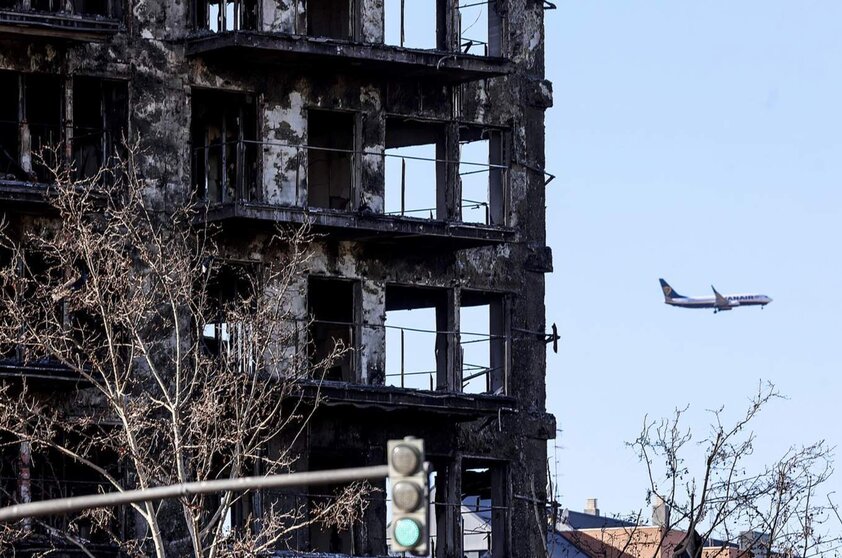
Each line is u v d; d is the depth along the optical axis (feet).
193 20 342.23
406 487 147.54
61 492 308.19
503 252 367.86
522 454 366.84
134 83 336.29
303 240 320.70
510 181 369.91
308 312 347.15
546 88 377.71
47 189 299.38
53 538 305.73
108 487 320.09
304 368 312.50
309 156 365.61
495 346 369.50
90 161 340.18
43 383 311.88
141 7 338.13
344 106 351.25
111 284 276.62
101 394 319.27
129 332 290.97
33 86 336.29
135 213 307.37
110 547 317.63
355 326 349.82
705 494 307.58
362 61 344.28
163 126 337.93
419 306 385.29
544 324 375.45
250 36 335.47
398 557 353.72
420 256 358.02
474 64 352.08
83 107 340.39
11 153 334.85
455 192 358.43
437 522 359.05
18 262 314.96
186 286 276.82
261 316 284.00
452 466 357.82
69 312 309.83
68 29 321.11
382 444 350.02
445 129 361.51
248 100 345.92
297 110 347.15
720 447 308.60
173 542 324.19
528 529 365.81
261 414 300.61
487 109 367.04
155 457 314.76
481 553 442.09
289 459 334.24
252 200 345.51
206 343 336.29
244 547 263.08
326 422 344.49
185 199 337.52
